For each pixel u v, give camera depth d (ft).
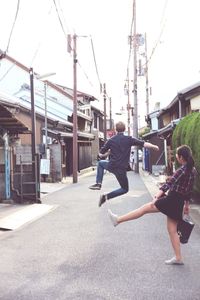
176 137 49.32
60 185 75.66
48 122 90.48
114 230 32.24
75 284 18.98
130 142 24.32
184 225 22.09
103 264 22.40
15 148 52.75
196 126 38.99
